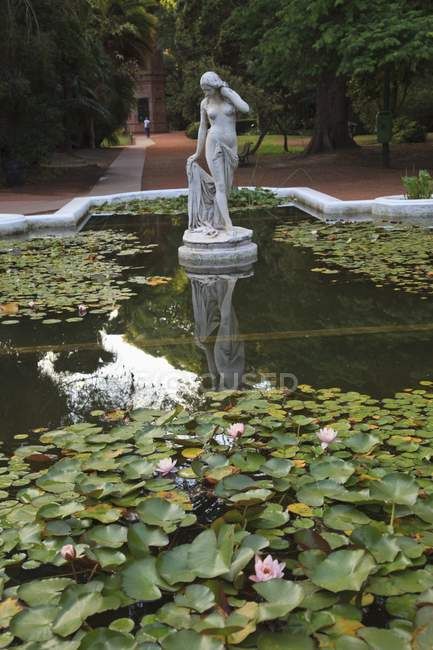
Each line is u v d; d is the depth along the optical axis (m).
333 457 2.99
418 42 14.77
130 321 5.46
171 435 3.40
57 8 18.58
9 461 3.20
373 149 22.86
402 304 5.62
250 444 3.22
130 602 2.12
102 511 2.69
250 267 7.27
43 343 4.98
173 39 40.66
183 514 2.57
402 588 2.16
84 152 32.38
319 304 5.73
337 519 2.54
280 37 17.09
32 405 3.89
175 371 4.34
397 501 2.54
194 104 31.84
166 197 13.33
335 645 1.89
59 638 1.99
